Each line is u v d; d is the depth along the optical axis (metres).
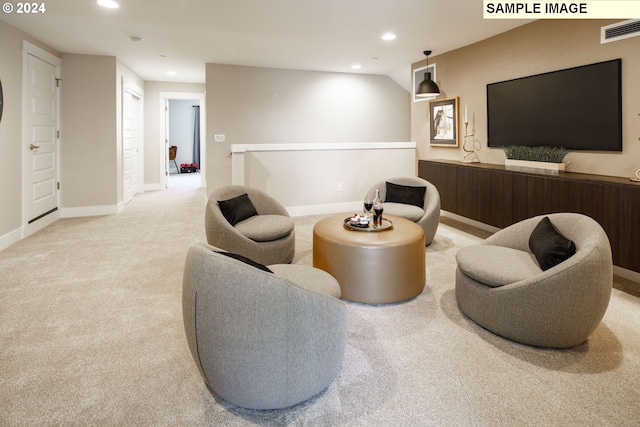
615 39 3.26
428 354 2.01
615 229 2.92
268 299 1.44
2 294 2.77
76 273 3.22
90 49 5.16
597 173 3.50
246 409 1.61
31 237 4.39
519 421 1.53
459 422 1.52
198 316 1.51
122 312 2.51
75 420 1.54
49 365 1.91
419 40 4.73
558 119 3.81
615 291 2.84
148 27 4.17
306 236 4.46
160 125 8.20
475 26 4.18
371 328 2.29
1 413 1.57
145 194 7.69
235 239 3.05
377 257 2.54
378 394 1.70
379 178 6.08
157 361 1.96
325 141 6.88
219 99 6.21
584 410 1.59
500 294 2.12
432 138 5.77
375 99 7.13
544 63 3.94
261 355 1.46
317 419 1.55
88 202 5.64
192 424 1.52
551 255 2.04
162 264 3.47
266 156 5.43
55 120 5.21
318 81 6.73
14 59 4.16
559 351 2.03
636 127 3.17
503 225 4.09
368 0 3.41
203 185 8.98
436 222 3.96
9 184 4.08
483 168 4.32
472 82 4.96
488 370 1.87
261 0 3.39
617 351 2.03
